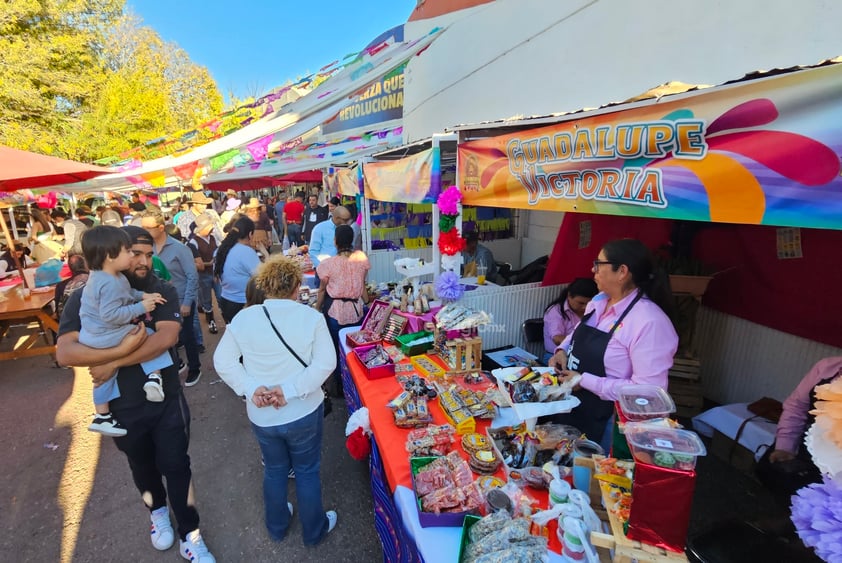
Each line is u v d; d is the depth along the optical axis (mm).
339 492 2602
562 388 1742
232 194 16062
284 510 2199
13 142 11352
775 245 2863
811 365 2746
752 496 2373
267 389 1826
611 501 1169
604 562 1130
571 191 1739
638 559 1020
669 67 2236
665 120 1262
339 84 3996
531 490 1486
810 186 932
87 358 1677
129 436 1879
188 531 2125
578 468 1387
